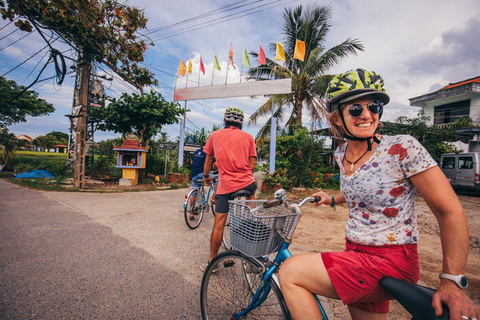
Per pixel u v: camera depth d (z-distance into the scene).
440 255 3.29
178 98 11.87
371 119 1.05
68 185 8.20
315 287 1.08
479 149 13.79
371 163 1.02
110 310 1.98
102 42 7.93
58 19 7.24
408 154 0.93
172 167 10.85
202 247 3.34
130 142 8.95
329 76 11.78
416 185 0.93
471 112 14.66
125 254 3.02
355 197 1.08
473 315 0.71
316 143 8.48
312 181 8.56
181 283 2.42
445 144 12.52
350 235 1.11
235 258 1.60
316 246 3.50
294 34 12.99
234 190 2.37
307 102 12.98
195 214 4.23
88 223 4.17
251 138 2.51
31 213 4.64
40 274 2.47
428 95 16.48
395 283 0.93
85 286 2.30
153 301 2.12
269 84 9.46
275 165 8.45
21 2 6.69
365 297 1.03
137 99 9.12
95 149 11.34
